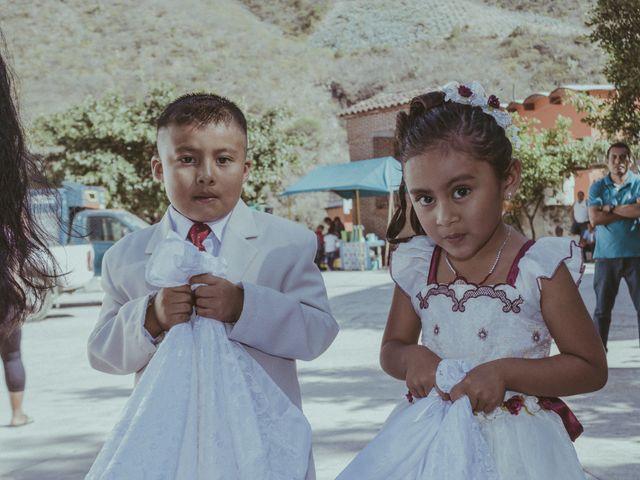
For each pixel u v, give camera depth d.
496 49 67.06
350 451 4.71
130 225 18.61
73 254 14.73
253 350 2.53
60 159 29.00
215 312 2.36
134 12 69.50
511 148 2.04
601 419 5.08
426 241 2.23
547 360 2.03
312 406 5.88
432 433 2.00
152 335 2.42
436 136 1.96
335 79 63.62
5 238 1.68
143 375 2.28
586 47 64.44
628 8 11.12
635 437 4.65
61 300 17.39
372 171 26.03
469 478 1.90
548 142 25.02
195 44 66.44
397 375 2.19
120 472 2.11
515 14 76.12
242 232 2.62
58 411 6.38
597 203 7.03
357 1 77.31
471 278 2.13
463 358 2.11
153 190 29.19
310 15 75.94
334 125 59.03
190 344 2.31
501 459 2.01
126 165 28.75
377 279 20.31
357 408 5.78
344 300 14.69
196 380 2.28
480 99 2.00
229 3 75.69
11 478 4.62
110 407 6.48
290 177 47.75
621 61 11.31
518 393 2.07
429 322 2.18
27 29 67.06
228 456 2.23
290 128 50.97
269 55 65.62
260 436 2.27
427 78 64.31
